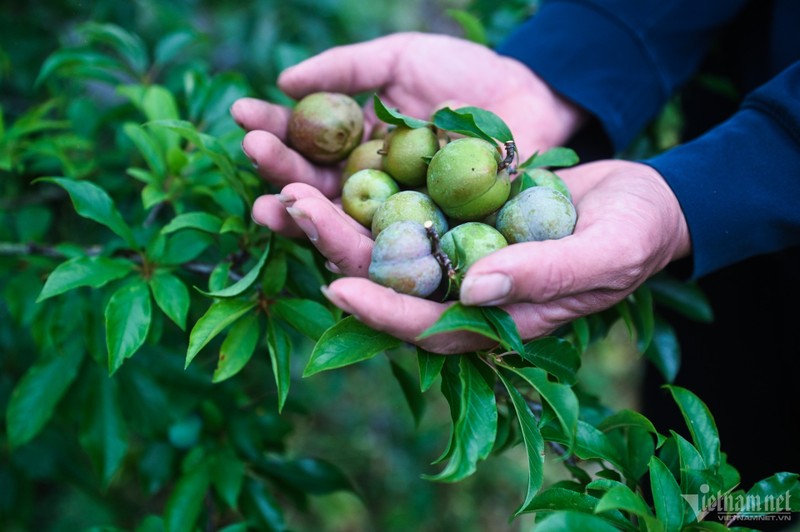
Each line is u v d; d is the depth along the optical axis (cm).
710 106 61
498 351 40
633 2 56
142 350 53
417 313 37
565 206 41
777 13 51
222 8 86
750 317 58
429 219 41
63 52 54
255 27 82
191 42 58
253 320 43
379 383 115
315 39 83
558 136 57
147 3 72
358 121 48
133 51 57
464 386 37
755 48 55
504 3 69
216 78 54
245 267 49
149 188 48
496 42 66
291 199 40
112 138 69
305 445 107
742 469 61
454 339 38
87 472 64
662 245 42
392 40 55
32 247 50
